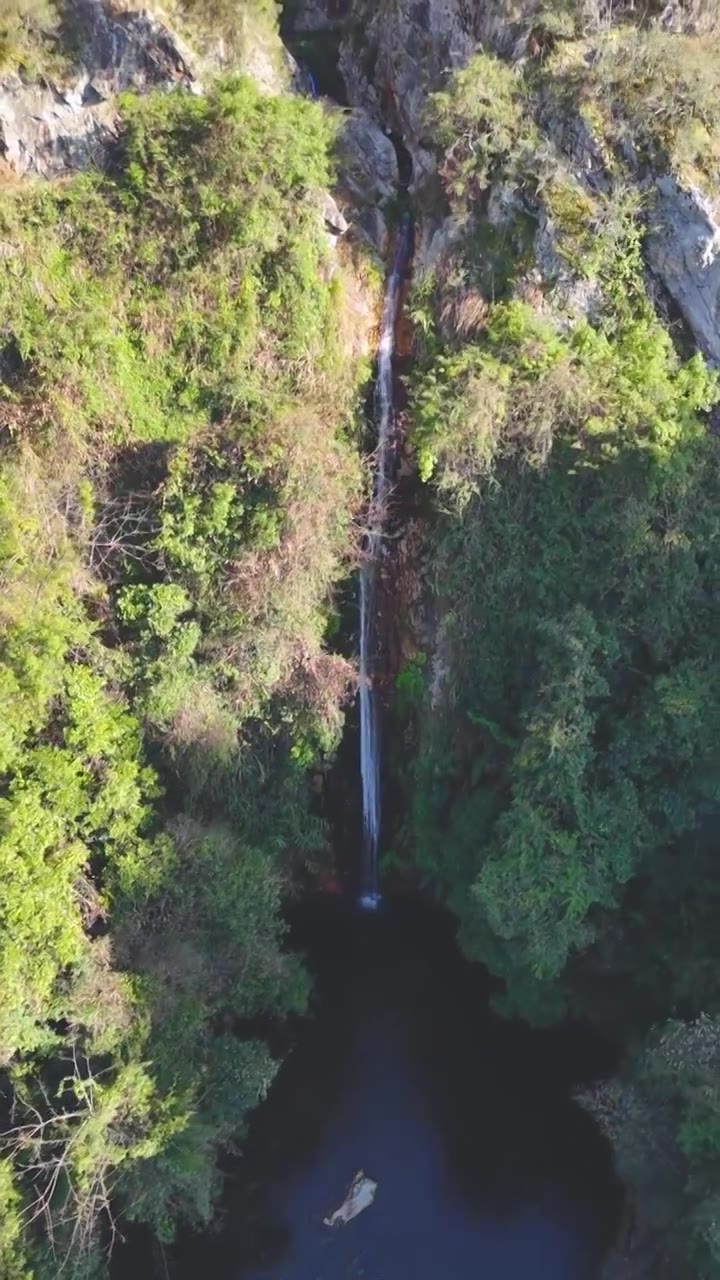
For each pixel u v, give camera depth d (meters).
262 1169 19.41
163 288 19.69
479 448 18.67
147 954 16.22
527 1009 19.86
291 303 20.16
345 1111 20.34
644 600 19.03
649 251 18.92
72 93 18.58
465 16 20.44
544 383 18.56
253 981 17.88
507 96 18.75
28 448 18.73
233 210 18.92
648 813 18.72
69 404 18.98
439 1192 19.11
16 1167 14.69
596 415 18.66
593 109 18.20
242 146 18.25
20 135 18.88
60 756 16.56
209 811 20.22
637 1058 17.22
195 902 16.91
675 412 18.55
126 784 17.05
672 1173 15.38
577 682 17.67
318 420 19.89
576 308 19.28
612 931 19.16
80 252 19.23
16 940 14.70
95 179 18.92
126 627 18.86
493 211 19.83
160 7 18.47
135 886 16.61
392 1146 19.84
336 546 20.38
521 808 18.08
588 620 18.16
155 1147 14.65
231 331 19.95
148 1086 14.94
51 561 18.17
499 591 20.14
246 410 19.41
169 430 19.92
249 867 17.81
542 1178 19.23
